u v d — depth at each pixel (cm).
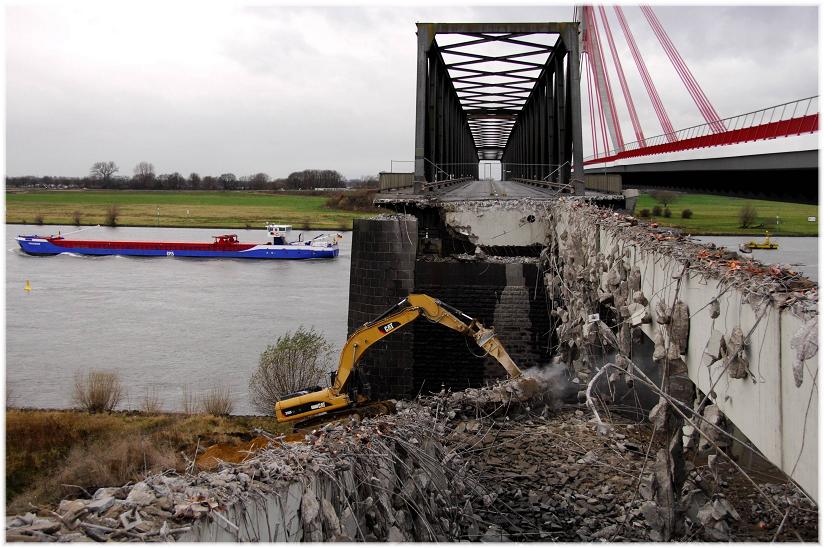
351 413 1848
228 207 16988
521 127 5631
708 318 863
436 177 3584
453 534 1142
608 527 1141
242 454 1773
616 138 6806
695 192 4806
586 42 7269
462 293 2481
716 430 838
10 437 2355
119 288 6397
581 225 1747
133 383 3328
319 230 13538
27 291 6203
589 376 1717
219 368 3622
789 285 735
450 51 3653
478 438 1585
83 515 756
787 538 995
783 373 680
